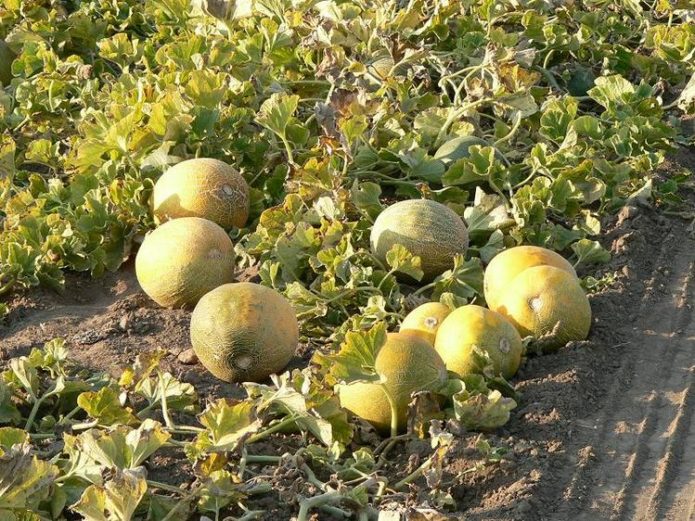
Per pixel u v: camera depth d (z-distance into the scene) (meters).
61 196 3.07
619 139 3.17
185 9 3.91
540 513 2.00
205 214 2.85
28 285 2.81
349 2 3.85
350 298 2.61
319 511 2.00
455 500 2.04
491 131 3.35
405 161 3.04
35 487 1.86
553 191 2.90
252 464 2.13
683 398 2.31
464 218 2.84
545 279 2.42
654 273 2.75
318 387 2.12
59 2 4.11
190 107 3.06
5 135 3.35
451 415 2.18
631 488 2.06
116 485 1.82
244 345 2.32
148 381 2.26
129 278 2.90
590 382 2.33
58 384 2.26
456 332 2.27
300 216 2.80
